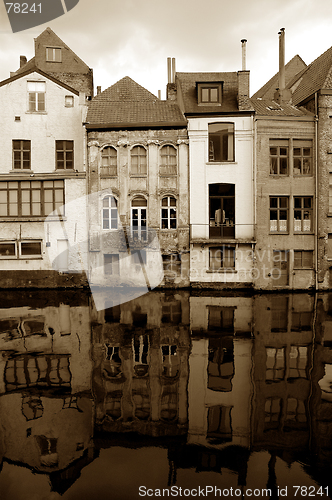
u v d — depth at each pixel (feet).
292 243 68.80
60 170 71.56
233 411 24.18
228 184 69.82
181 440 21.27
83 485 17.75
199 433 21.81
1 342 37.45
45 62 87.25
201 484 17.74
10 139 71.15
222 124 69.51
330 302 57.36
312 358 32.96
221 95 71.26
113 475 18.33
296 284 68.59
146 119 70.90
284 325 43.55
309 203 69.72
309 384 27.91
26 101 71.41
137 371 30.32
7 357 33.30
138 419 23.16
